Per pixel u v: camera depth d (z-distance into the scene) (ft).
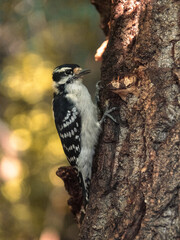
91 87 67.46
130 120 27.76
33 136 60.13
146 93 26.68
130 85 27.66
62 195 61.82
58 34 64.85
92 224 27.99
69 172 34.32
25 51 66.54
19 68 61.41
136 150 26.66
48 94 61.93
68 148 34.45
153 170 24.76
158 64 26.43
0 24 66.49
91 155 32.91
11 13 65.77
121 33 29.99
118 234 25.79
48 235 60.29
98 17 62.95
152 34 26.94
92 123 32.89
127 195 26.63
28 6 65.21
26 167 60.29
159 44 26.58
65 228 62.44
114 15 30.71
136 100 27.84
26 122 60.85
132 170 26.58
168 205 23.68
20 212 58.34
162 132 25.35
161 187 24.13
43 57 63.72
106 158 28.71
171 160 24.27
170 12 26.55
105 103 30.71
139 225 24.86
